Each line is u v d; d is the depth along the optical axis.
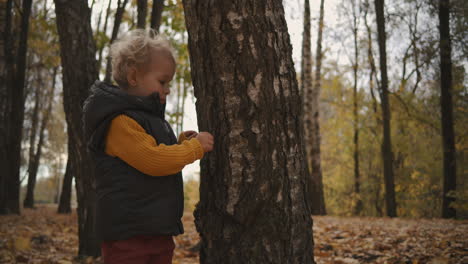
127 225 1.67
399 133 19.38
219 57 1.99
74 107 4.81
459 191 10.45
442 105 11.58
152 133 1.76
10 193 12.52
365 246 5.15
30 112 20.88
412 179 19.41
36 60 18.34
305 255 2.05
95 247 4.96
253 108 1.96
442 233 5.78
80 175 4.89
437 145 18.94
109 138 1.73
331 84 21.28
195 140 1.83
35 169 20.38
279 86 2.01
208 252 2.05
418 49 14.94
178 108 17.06
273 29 2.02
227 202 1.98
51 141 25.56
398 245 5.12
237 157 1.97
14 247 4.92
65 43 4.82
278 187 1.98
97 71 5.05
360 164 23.64
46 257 4.89
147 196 1.71
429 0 12.83
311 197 14.98
